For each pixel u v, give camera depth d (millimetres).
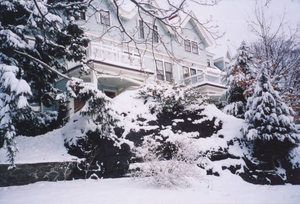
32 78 11570
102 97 9094
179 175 7301
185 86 12617
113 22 18438
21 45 10000
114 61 14430
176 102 11586
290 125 10711
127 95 11703
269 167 10867
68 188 7039
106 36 17703
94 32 17156
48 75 12070
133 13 19516
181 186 7344
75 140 9492
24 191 6664
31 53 11000
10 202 5285
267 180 10164
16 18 11148
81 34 11258
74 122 10539
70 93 9484
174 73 21750
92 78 13531
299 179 10453
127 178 8789
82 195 6051
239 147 11422
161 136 10703
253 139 10898
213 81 21031
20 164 7883
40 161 8289
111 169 9188
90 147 9383
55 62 12008
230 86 17109
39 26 10656
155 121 11055
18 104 7336
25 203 5180
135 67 15266
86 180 8453
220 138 11633
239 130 12039
